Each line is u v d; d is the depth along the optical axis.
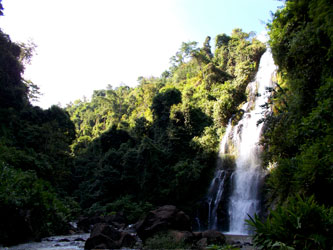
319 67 7.46
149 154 24.30
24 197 11.72
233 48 37.50
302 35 7.55
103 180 27.47
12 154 20.86
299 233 3.79
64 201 23.05
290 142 7.76
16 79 31.75
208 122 27.22
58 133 29.73
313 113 6.11
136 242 9.75
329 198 5.37
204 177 22.08
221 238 8.98
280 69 10.36
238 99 27.31
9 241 10.21
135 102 58.31
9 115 27.22
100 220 17.77
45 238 12.19
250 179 17.16
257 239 4.23
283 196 7.19
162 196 22.11
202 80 35.66
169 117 28.81
